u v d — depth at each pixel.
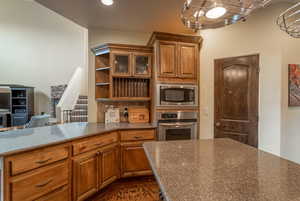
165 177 0.96
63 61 6.98
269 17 2.51
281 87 2.45
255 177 0.97
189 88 2.92
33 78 6.66
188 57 2.93
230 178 0.95
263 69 2.56
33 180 1.57
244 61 2.68
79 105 5.87
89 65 3.12
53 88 6.69
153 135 2.75
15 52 6.45
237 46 2.74
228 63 2.81
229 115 2.81
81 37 7.20
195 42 2.97
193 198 0.76
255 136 2.60
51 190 1.71
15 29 6.44
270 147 2.50
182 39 2.89
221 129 2.87
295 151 2.51
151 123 3.02
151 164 1.16
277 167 1.11
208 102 2.98
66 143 1.87
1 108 5.88
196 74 2.97
